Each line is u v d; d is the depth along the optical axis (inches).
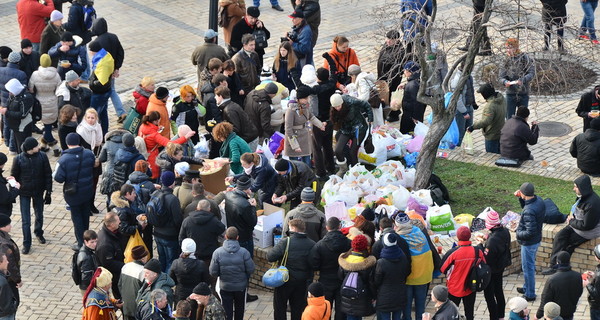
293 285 739.4
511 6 845.2
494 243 734.5
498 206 898.1
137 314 687.1
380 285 713.0
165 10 1380.4
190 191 797.2
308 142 911.7
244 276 730.8
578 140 942.4
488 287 745.6
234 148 871.7
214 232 756.6
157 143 901.2
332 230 727.7
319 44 1274.6
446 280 751.1
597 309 729.0
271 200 841.5
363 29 1316.4
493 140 1002.1
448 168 974.4
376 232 796.6
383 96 1016.2
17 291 754.2
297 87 984.9
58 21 1091.3
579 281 713.0
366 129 903.7
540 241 779.4
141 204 792.9
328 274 735.7
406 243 718.5
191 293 721.6
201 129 1039.6
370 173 881.5
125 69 1206.3
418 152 959.0
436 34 1016.9
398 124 1071.6
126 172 840.3
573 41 1170.6
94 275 705.6
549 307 668.7
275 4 1364.4
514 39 846.5
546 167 979.3
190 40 1291.8
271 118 975.0
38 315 783.7
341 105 893.2
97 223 896.9
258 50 1110.4
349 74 1013.2
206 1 1421.0
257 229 804.6
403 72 1039.6
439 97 862.5
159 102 927.7
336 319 748.6
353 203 854.5
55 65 1075.3
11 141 1007.6
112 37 1022.4
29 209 852.0
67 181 833.5
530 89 1083.9
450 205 902.4
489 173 962.1
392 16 1024.9
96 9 1374.3
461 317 749.9
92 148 919.7
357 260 710.5
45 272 839.1
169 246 787.4
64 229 898.1
